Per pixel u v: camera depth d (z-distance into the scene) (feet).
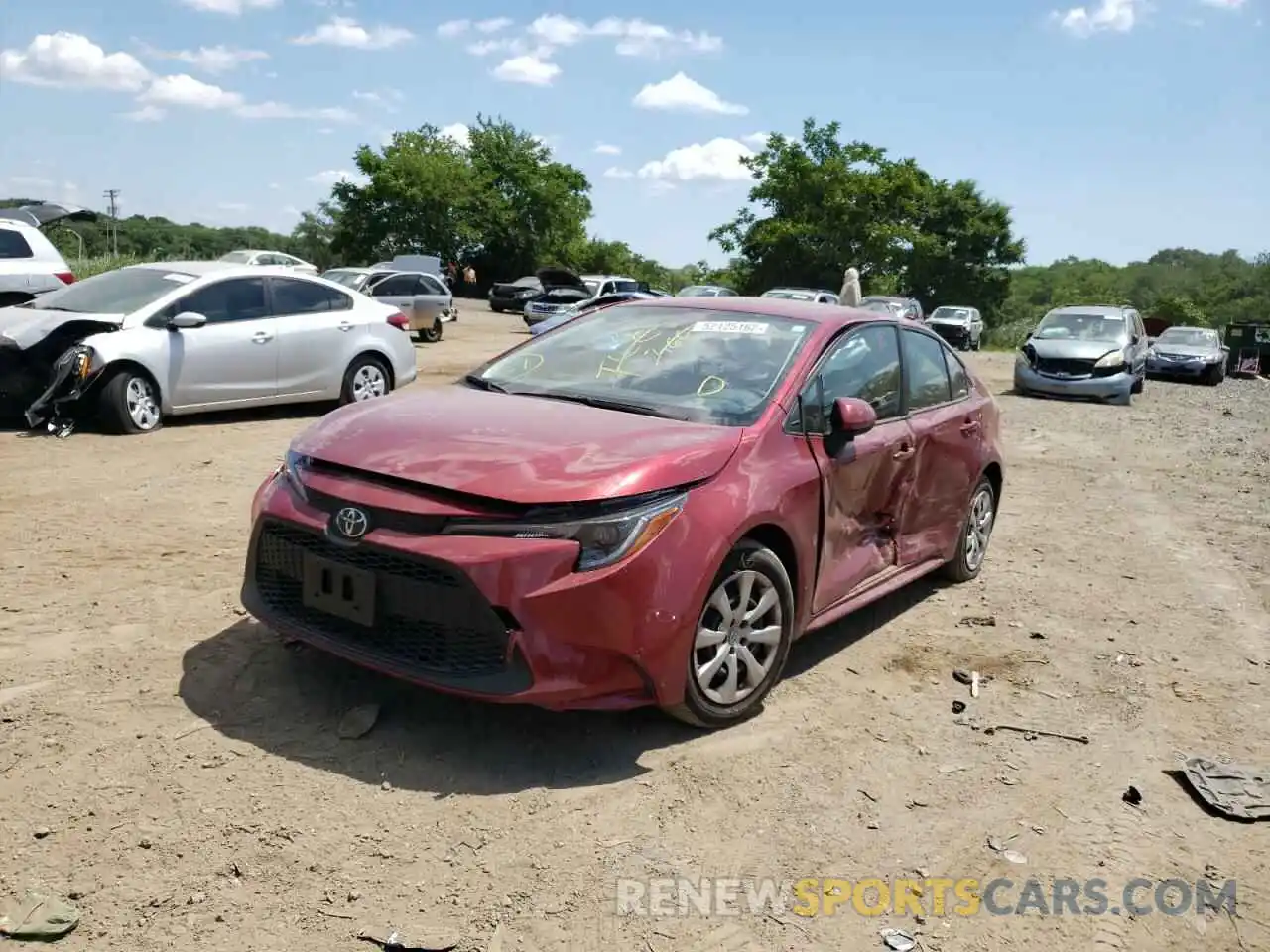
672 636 11.69
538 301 92.38
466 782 11.32
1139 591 21.04
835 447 14.53
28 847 9.65
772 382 14.33
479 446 12.10
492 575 10.91
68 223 74.84
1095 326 65.82
